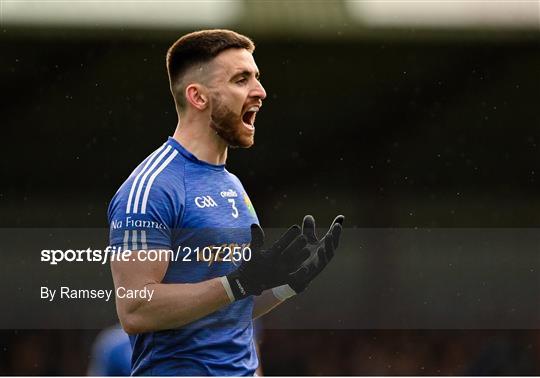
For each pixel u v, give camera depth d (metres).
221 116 12.13
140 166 12.04
